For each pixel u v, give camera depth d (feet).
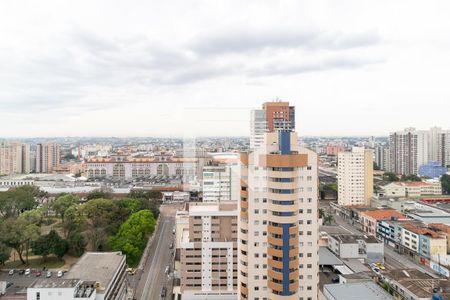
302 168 382.01
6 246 655.76
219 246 489.67
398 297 508.12
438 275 619.26
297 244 384.47
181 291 492.54
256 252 391.65
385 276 548.72
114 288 489.26
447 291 474.90
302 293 388.57
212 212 494.59
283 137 382.83
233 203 513.86
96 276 479.00
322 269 642.63
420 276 537.24
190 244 490.90
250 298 392.06
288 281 379.55
